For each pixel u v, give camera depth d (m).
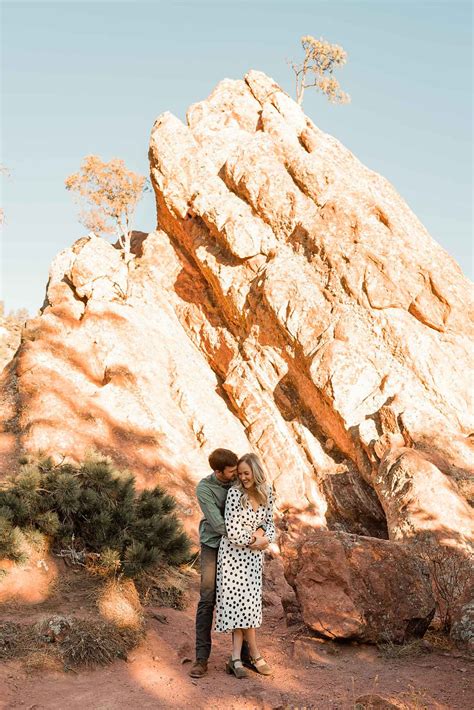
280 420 15.98
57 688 5.33
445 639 7.09
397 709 5.05
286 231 17.34
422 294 15.46
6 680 5.28
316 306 15.80
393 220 16.45
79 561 7.77
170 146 19.16
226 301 17.81
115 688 5.42
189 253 19.55
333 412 14.95
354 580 6.96
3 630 6.00
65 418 13.55
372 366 14.98
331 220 16.50
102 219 22.31
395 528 11.12
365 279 15.67
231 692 5.45
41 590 7.11
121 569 7.60
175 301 19.28
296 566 7.45
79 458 12.62
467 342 15.30
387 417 13.90
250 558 5.90
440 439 13.25
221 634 7.14
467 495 12.09
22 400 13.86
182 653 6.36
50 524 7.82
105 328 16.62
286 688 5.60
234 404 16.69
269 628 7.67
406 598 6.92
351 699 5.34
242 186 17.95
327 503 14.93
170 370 16.86
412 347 15.04
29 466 8.28
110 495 8.47
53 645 5.88
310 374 15.20
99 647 5.95
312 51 25.98
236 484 5.96
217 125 20.77
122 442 13.74
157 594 7.91
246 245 17.27
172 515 8.88
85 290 17.52
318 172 17.34
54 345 15.78
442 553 9.68
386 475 12.32
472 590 7.36
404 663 6.34
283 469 15.15
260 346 16.73
